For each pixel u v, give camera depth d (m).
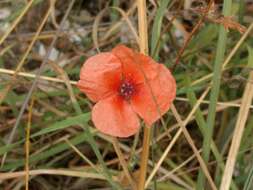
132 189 0.20
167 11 0.24
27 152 0.19
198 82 0.22
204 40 0.24
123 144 0.23
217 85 0.18
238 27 0.18
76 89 0.22
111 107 0.17
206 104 0.24
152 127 0.19
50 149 0.22
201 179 0.19
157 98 0.17
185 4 0.23
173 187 0.21
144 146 0.18
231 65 0.23
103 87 0.17
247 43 0.23
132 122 0.17
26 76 0.22
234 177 0.23
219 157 0.20
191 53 0.24
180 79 0.24
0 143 0.23
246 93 0.20
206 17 0.19
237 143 0.19
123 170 0.21
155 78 0.17
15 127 0.19
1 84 0.22
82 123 0.18
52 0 0.22
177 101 0.24
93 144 0.18
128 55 0.17
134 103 0.17
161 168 0.22
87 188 0.23
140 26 0.19
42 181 0.23
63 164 0.24
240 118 0.20
